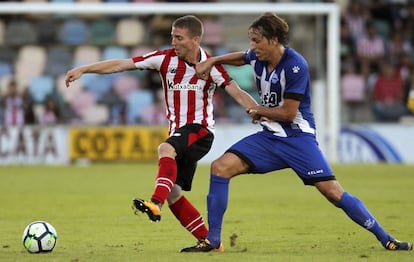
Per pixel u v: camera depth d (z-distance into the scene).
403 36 104.38
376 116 94.50
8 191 58.78
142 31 96.44
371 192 57.84
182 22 30.38
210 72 30.47
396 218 43.00
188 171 30.81
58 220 42.69
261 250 30.98
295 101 29.00
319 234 36.69
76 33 96.06
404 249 30.34
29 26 95.06
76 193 57.38
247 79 92.12
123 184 63.81
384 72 95.12
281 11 85.00
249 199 53.62
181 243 34.00
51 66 94.25
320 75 88.12
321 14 86.38
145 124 90.25
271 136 29.75
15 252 30.50
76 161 83.56
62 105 90.94
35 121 87.69
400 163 85.31
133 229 38.91
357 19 102.38
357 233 36.97
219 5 84.75
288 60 29.02
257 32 28.73
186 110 30.81
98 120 91.00
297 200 52.91
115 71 30.61
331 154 84.62
